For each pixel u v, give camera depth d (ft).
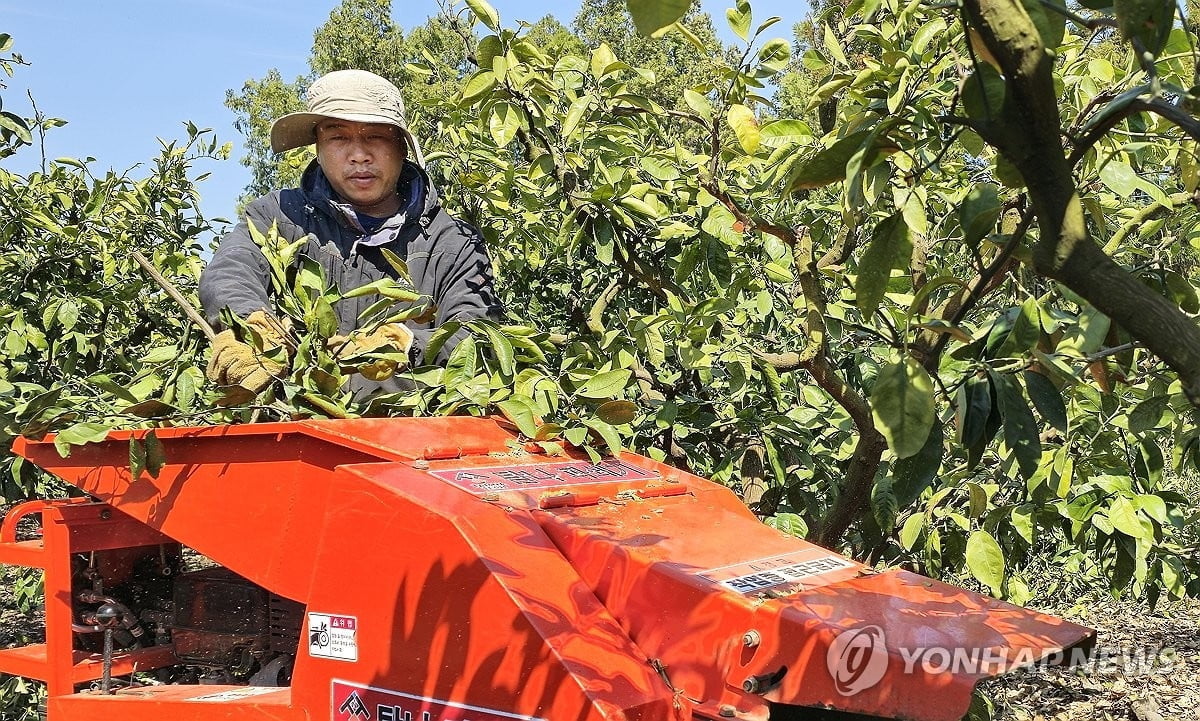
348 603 6.67
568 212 11.59
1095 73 9.00
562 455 8.41
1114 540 10.48
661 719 5.87
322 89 10.27
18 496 15.85
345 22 92.84
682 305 10.43
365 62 92.73
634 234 11.54
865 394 12.12
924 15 9.96
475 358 9.33
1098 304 4.26
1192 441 9.27
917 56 8.75
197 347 11.45
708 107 9.62
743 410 11.34
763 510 12.10
